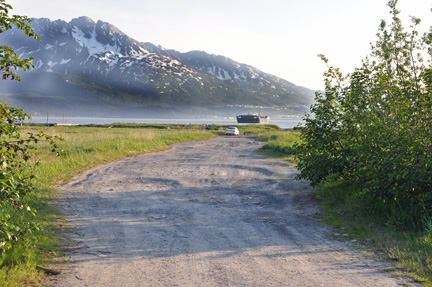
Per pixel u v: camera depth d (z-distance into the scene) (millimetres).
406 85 8078
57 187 12273
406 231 7008
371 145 8414
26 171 12547
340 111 9906
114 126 79062
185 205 10070
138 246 6492
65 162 16750
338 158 9766
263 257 5918
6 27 4578
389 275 5074
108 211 9297
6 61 4617
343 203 9383
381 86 8633
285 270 5320
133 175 15406
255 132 72062
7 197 5016
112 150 23484
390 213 7922
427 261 5395
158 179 14453
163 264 5578
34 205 9039
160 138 37375
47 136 5625
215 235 7230
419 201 7395
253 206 9969
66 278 4992
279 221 8352
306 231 7492
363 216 8203
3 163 4691
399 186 7473
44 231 6992
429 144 7477
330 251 6211
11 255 5457
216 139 48438
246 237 7090
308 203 10125
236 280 4934
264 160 21188
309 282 4852
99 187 12672
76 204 9984
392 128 8297
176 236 7137
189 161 20719
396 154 7625
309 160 10320
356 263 5594
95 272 5227
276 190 12180
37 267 5234
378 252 6090
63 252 6074
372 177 7977
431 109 7461
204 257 5918
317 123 10156
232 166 18453
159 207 9812
